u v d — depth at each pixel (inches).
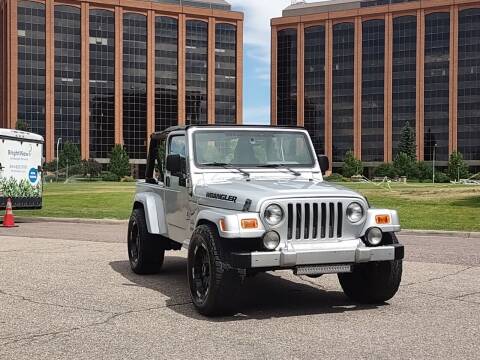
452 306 279.9
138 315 261.7
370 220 259.6
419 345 214.4
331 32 5457.7
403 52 5187.0
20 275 363.6
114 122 4985.2
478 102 4943.4
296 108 5639.8
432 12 5068.9
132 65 5068.9
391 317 257.9
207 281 259.6
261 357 200.5
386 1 5324.8
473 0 4928.6
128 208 982.4
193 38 5319.9
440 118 5073.8
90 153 4899.1
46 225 748.6
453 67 5007.4
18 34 4640.8
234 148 305.1
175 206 319.9
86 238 582.2
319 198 252.1
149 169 375.6
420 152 5137.8
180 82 5241.1
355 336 226.4
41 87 4722.0
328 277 358.9
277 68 5728.3
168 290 319.3
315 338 223.8
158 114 5196.9
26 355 204.2
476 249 491.8
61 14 4776.1
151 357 201.2
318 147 5551.2
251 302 289.1
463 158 4948.3
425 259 433.1
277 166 307.9
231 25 5462.6
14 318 256.8
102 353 206.1
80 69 4849.9
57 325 244.7
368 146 5334.6
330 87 5472.4
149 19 5108.3
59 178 4402.1
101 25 4928.6
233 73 5487.2
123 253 467.2
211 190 276.2
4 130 755.4
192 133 301.4
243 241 253.9
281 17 5674.2
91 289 321.4
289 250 243.6
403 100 5196.9
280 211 246.2
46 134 4736.7
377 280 275.3
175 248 360.5
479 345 214.5
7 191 757.9
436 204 976.9
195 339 223.0
